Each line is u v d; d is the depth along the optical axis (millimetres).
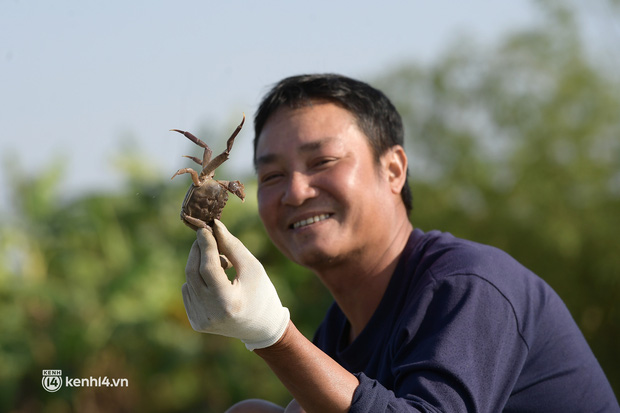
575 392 2936
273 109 3271
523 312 2785
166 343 11188
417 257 3098
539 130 15219
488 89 15742
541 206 14859
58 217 11367
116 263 11281
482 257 2848
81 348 10891
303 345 2266
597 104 14938
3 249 11086
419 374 2459
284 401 11398
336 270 3250
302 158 3154
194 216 2262
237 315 2193
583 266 14648
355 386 2254
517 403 2881
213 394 11562
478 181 15695
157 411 11469
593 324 14688
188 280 2252
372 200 3172
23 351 10766
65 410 11148
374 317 3137
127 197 11594
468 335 2590
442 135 16078
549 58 15438
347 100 3232
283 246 3312
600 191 14797
